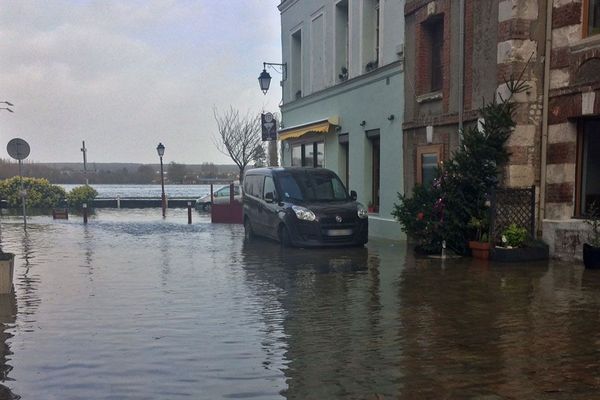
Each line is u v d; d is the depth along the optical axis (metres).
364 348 5.23
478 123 11.17
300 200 12.91
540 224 10.42
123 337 5.67
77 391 4.28
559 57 10.06
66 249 13.05
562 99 9.99
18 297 7.62
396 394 4.14
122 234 16.94
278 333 5.77
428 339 5.47
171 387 4.33
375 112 15.73
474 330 5.74
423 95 13.33
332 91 18.56
